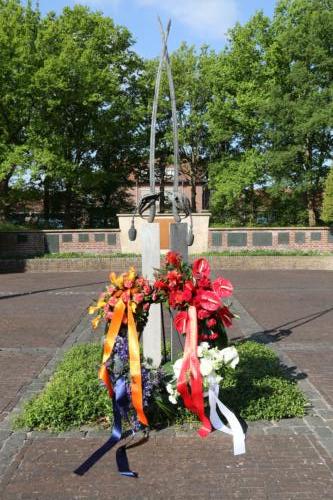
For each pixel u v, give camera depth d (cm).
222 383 579
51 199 3253
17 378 685
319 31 2316
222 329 521
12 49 2323
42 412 518
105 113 2784
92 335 945
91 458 448
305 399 577
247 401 545
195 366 482
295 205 2969
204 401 522
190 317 492
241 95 2648
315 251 2316
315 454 454
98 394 551
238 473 422
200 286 501
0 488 401
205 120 2914
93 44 2716
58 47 2481
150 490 397
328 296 1412
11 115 2480
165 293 506
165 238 2202
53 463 441
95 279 1880
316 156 2636
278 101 2378
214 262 2217
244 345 787
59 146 2506
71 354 744
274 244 2344
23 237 2369
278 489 396
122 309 489
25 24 2447
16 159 2302
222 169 2905
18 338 926
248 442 478
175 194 665
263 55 2658
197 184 3603
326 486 400
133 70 3012
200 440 485
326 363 750
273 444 474
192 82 2900
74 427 513
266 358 704
